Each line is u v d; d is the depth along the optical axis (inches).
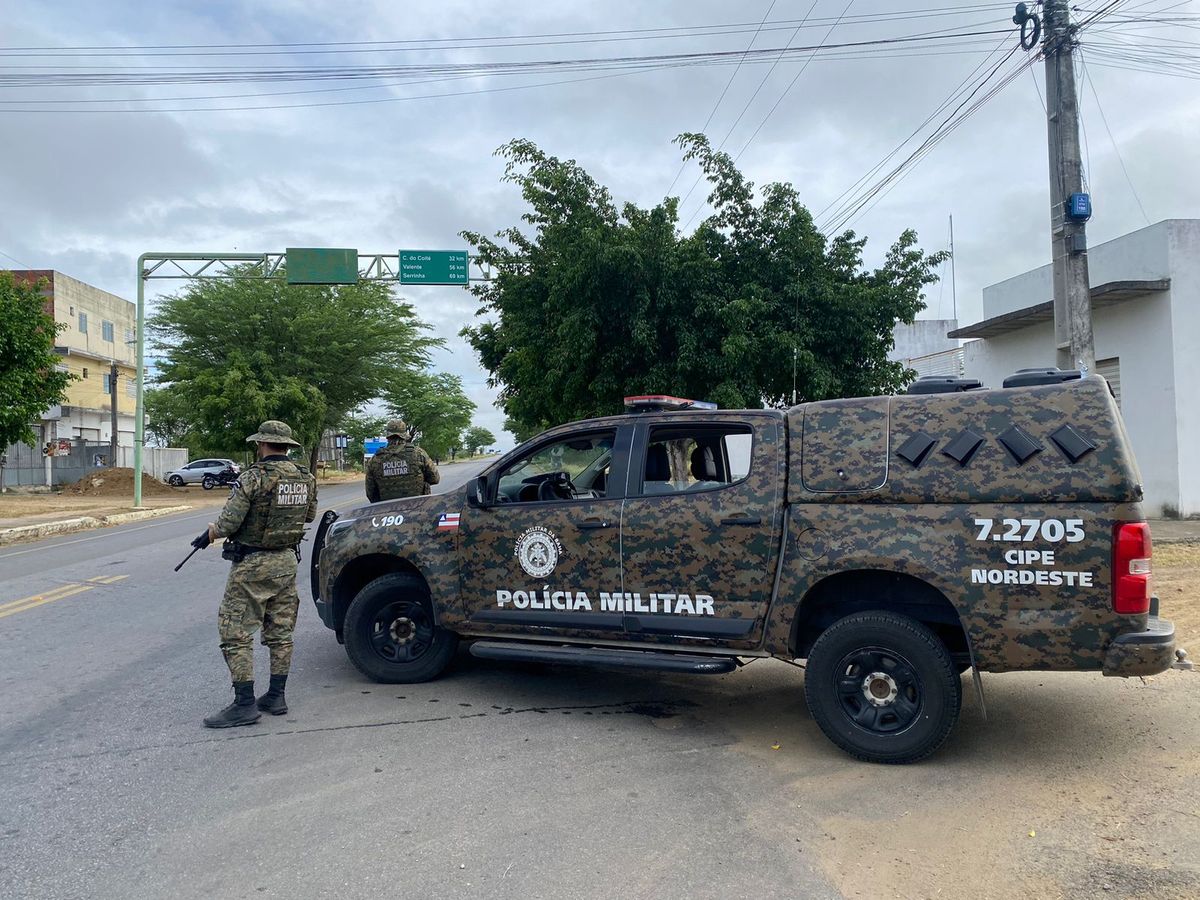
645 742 197.5
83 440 1737.2
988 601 171.9
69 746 195.3
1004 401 178.7
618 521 208.1
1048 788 169.0
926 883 134.0
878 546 180.2
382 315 1596.9
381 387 1619.1
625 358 580.4
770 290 579.8
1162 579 359.3
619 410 600.4
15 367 720.3
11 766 183.8
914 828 152.6
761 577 193.0
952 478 177.0
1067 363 409.1
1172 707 215.8
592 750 192.2
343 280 936.3
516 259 684.1
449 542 231.5
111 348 1920.5
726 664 196.4
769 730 205.9
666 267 547.8
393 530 239.5
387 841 147.6
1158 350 541.6
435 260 946.7
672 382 572.4
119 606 362.3
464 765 182.9
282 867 138.9
